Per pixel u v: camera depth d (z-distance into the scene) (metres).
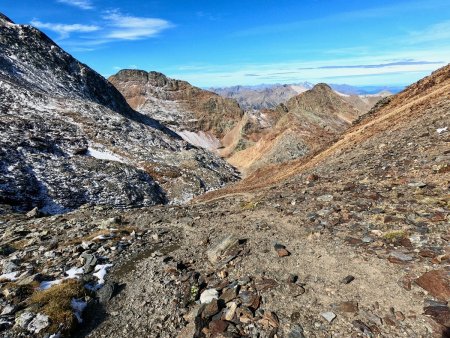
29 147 60.44
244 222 15.86
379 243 10.08
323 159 35.34
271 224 14.53
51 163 59.28
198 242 14.30
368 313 7.28
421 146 18.78
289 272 9.82
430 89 37.09
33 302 9.35
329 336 6.88
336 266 9.55
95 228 18.50
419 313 6.92
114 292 10.55
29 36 133.25
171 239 15.40
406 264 8.67
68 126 81.62
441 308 6.81
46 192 49.81
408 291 7.68
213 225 16.70
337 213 13.53
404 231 10.22
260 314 8.05
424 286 7.62
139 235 16.34
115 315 9.34
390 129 28.27
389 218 11.38
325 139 112.62
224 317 8.17
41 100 93.38
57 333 8.23
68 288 10.08
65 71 133.75
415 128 23.30
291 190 20.94
